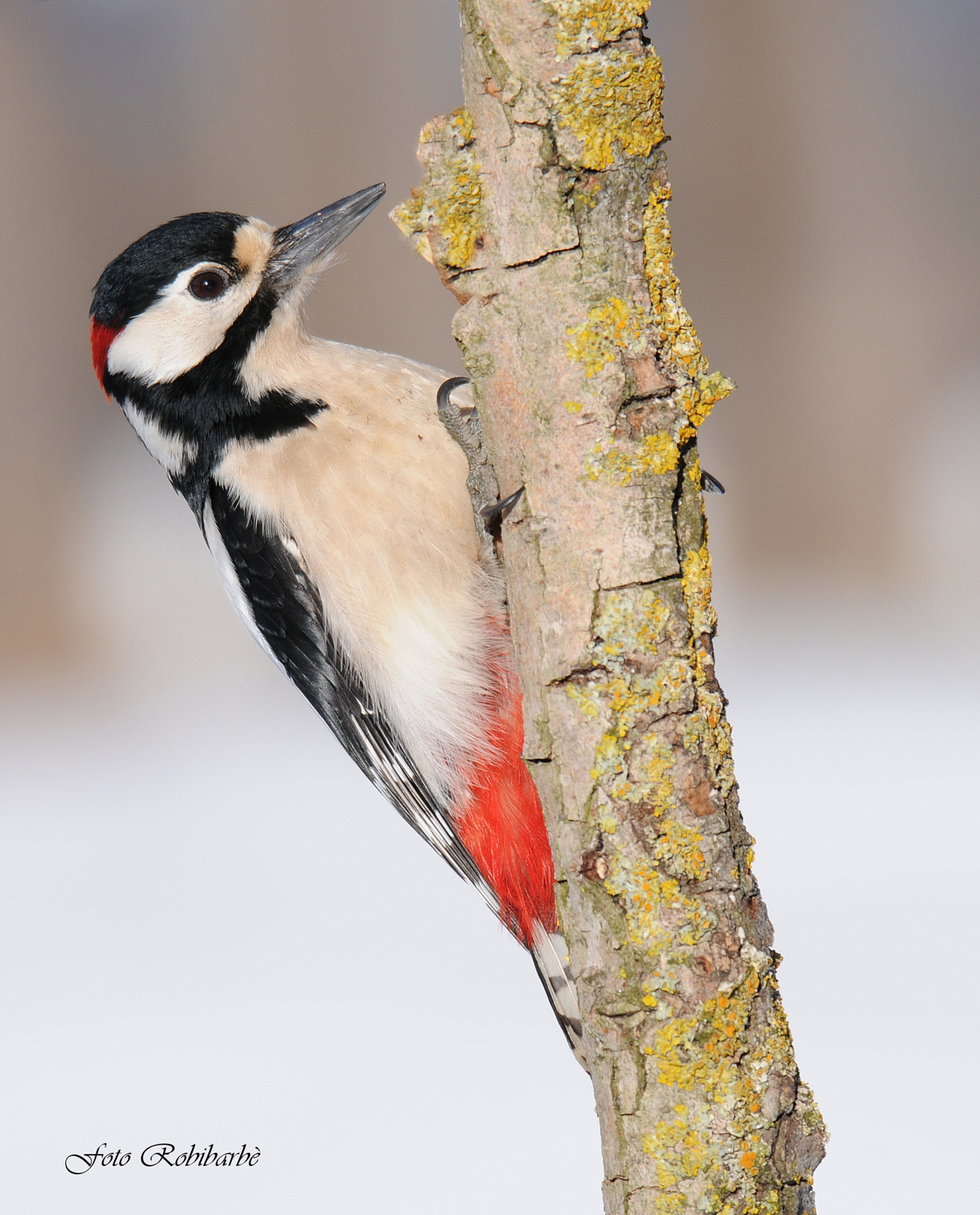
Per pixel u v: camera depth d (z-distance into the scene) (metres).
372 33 24.14
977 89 23.91
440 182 5.04
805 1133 4.86
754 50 23.86
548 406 4.95
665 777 4.86
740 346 23.02
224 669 20.42
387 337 21.75
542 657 4.99
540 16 4.84
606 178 4.90
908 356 22.58
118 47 23.80
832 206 23.73
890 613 20.72
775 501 22.02
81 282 22.95
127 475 21.64
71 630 20.30
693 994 4.78
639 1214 4.79
